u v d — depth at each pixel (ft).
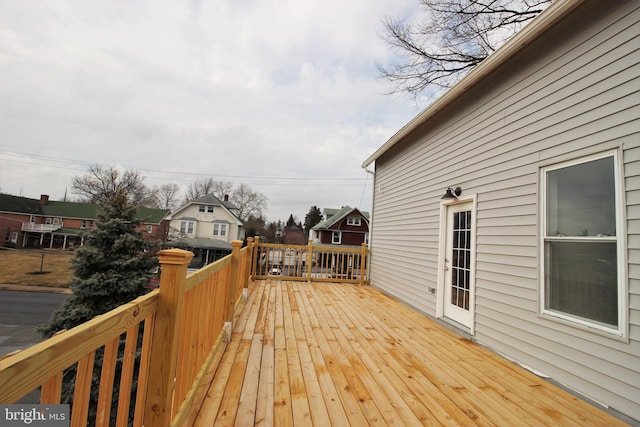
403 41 22.50
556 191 8.43
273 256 22.85
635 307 6.44
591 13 7.79
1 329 30.96
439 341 10.76
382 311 14.70
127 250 21.42
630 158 6.70
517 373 8.40
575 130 7.95
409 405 6.35
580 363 7.32
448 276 13.35
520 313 9.14
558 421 6.13
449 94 12.37
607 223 7.09
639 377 6.23
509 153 10.12
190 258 4.50
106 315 3.04
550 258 8.44
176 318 4.19
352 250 23.49
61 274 56.39
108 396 3.14
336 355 8.79
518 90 9.93
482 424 5.83
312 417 5.65
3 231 83.51
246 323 11.31
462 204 12.74
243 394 6.27
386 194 21.11
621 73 7.00
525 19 18.04
